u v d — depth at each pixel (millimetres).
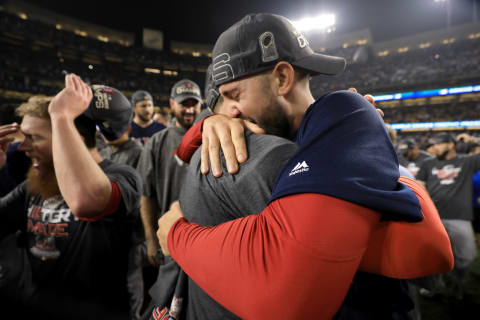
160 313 625
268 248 350
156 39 26859
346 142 382
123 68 25797
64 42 21766
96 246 956
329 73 550
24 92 19094
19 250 1090
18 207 1049
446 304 2420
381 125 440
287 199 366
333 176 347
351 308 470
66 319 966
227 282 376
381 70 24766
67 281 963
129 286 1144
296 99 553
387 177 378
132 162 2451
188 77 28188
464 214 2562
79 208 746
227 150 486
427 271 440
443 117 20500
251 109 547
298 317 328
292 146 476
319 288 325
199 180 525
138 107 3605
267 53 508
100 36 25156
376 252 438
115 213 921
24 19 20156
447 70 21734
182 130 2107
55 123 740
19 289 1020
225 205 483
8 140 1153
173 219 571
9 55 19875
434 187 2811
